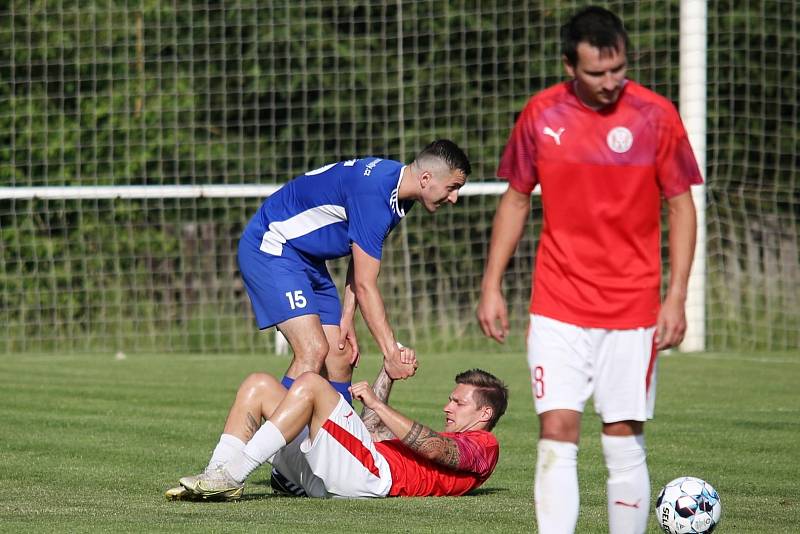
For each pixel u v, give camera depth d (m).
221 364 41.66
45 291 58.50
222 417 28.08
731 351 48.47
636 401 12.99
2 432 25.03
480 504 17.05
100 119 59.50
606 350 12.96
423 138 61.84
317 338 19.80
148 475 20.00
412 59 61.91
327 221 19.69
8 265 58.44
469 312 60.06
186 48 60.97
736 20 62.81
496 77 57.16
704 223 45.34
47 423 26.55
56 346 54.53
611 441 13.23
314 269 20.44
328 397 17.19
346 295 20.80
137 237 59.81
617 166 12.65
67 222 58.94
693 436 25.62
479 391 18.66
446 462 17.64
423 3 61.75
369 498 17.48
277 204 20.11
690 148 12.82
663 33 57.19
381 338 18.64
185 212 60.59
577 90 12.76
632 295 12.88
